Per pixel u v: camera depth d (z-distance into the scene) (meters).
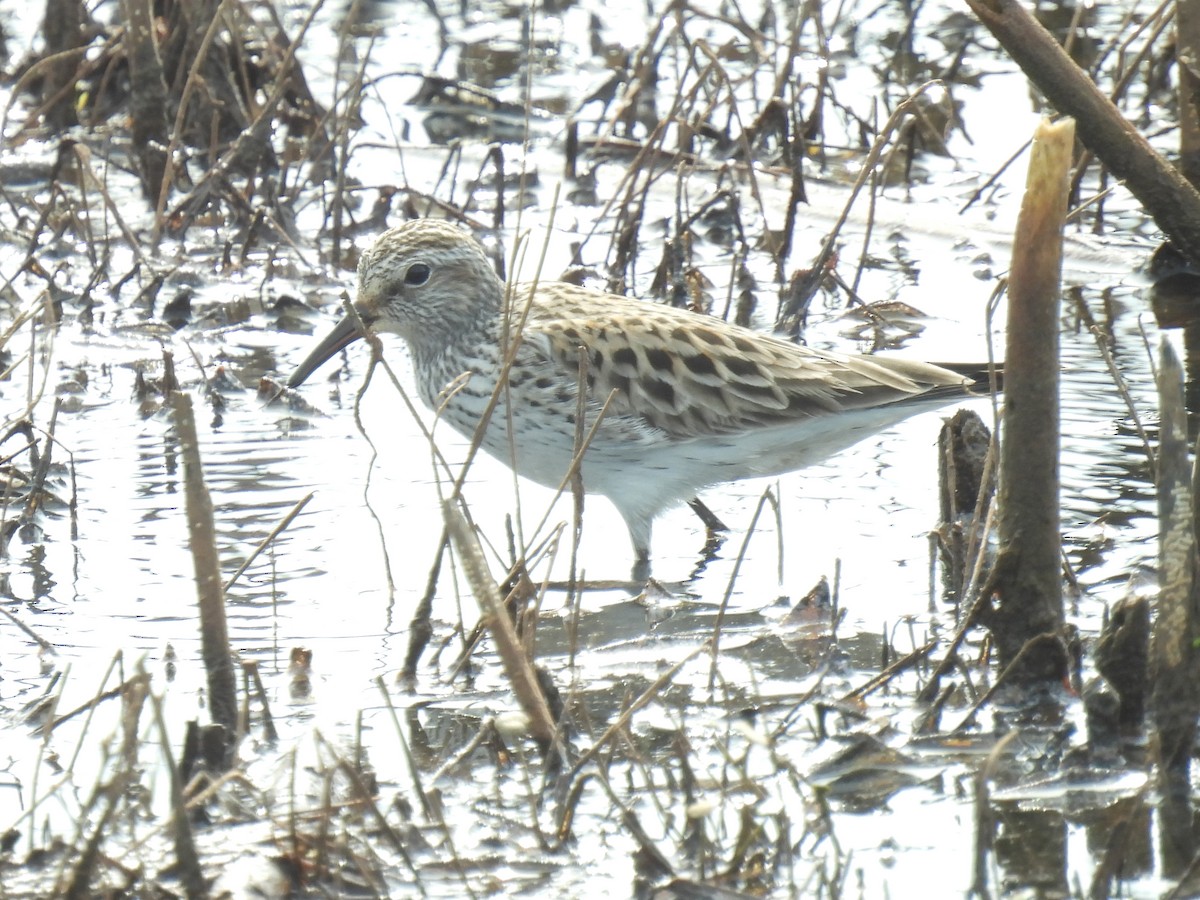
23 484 12.08
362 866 7.25
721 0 22.19
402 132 20.03
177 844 7.07
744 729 8.09
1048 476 9.00
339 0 23.45
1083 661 9.59
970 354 14.41
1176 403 8.21
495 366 11.96
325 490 12.24
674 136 19.52
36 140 19.31
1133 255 16.14
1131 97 19.36
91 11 20.84
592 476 11.88
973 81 20.94
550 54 21.98
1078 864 7.57
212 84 19.17
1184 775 8.18
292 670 9.59
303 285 16.41
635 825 7.45
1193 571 8.12
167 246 17.08
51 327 12.85
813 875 7.42
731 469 12.03
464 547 8.52
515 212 18.00
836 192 18.20
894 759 8.50
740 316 15.41
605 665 9.92
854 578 11.01
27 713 9.00
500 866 7.57
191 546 8.62
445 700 9.38
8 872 7.34
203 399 13.84
